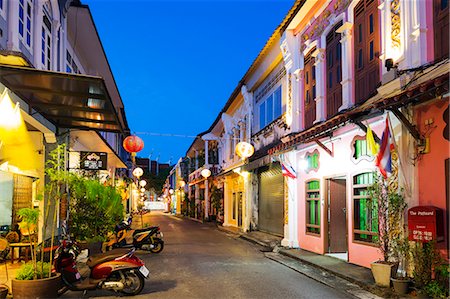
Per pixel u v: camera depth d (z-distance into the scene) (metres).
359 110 7.96
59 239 11.77
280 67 16.80
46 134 11.61
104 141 16.80
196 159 41.16
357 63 10.48
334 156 11.41
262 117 19.81
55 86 8.41
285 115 15.62
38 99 9.50
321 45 12.57
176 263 10.94
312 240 12.69
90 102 9.70
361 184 10.10
